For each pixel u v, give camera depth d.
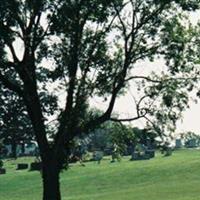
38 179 70.75
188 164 66.56
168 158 81.00
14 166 99.06
